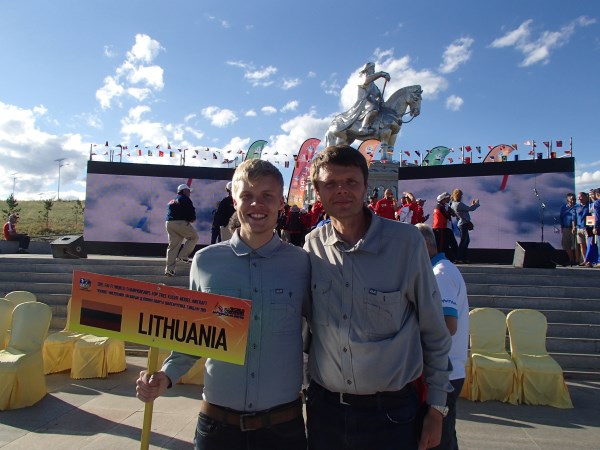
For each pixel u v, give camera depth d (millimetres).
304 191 18797
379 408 1966
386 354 1947
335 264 2051
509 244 13867
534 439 4211
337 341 2002
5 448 3828
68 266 10297
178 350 2049
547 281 8992
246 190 2104
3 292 9180
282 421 2061
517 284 9086
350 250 2008
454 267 3020
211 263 2186
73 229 32062
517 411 4949
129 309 2117
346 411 1998
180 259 10109
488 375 5254
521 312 5797
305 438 2164
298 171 18844
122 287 2133
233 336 1992
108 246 15336
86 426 4324
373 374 1952
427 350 2070
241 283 2115
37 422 4398
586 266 10992
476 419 4715
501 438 4230
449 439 2672
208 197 15656
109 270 10211
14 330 5109
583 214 11523
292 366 2111
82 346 5793
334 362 2016
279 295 2102
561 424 4594
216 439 2070
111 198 15430
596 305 7973
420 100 21922
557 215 13422
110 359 5961
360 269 1999
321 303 2057
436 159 19969
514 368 5258
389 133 21625
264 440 2041
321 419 2078
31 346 5008
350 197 2004
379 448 1954
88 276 2170
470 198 14445
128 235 15391
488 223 14141
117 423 4402
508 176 14023
